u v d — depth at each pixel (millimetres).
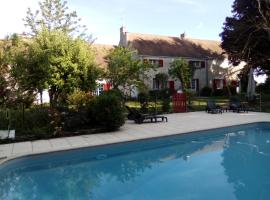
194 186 8750
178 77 37500
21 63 15633
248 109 23344
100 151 11836
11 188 8680
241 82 43156
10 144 11945
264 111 22781
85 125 14750
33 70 16422
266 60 32500
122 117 14914
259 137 14953
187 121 17812
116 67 22844
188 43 48406
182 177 9516
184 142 14078
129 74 23047
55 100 18328
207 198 7879
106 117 14430
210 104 22969
